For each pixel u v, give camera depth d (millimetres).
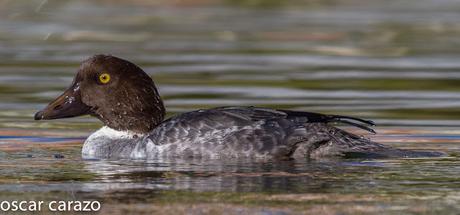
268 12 35750
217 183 10766
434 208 9500
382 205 9633
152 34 29422
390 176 11094
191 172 11492
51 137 14859
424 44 27234
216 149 12398
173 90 19656
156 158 12586
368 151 12500
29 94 19078
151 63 23484
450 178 10961
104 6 37344
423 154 12484
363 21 32750
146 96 13445
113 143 13219
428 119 16344
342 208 9500
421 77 21422
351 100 18500
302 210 9414
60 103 13531
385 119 16406
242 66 23156
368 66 23188
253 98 18672
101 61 13484
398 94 19188
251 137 12336
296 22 32469
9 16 33875
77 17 33875
